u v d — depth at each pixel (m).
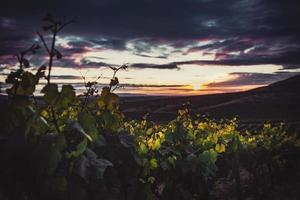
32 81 2.87
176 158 5.81
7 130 2.79
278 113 82.94
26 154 2.73
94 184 3.19
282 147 13.27
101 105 3.80
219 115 83.25
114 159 3.78
